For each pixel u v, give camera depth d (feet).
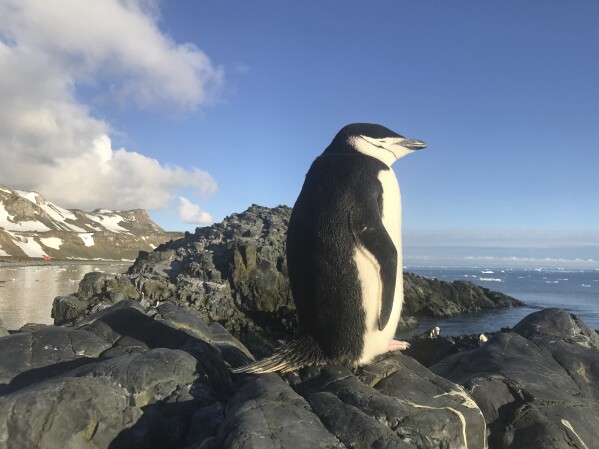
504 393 4.26
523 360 4.80
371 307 3.60
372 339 3.69
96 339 4.42
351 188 3.62
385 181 3.76
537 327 5.56
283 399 3.21
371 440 2.86
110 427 3.04
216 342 5.51
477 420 3.51
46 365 4.05
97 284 20.65
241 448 2.59
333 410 3.11
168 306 5.64
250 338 14.51
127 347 4.33
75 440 2.88
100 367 3.55
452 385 3.77
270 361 3.73
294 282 3.80
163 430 3.34
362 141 3.98
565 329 5.49
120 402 3.18
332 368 3.69
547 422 3.91
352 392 3.41
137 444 3.12
